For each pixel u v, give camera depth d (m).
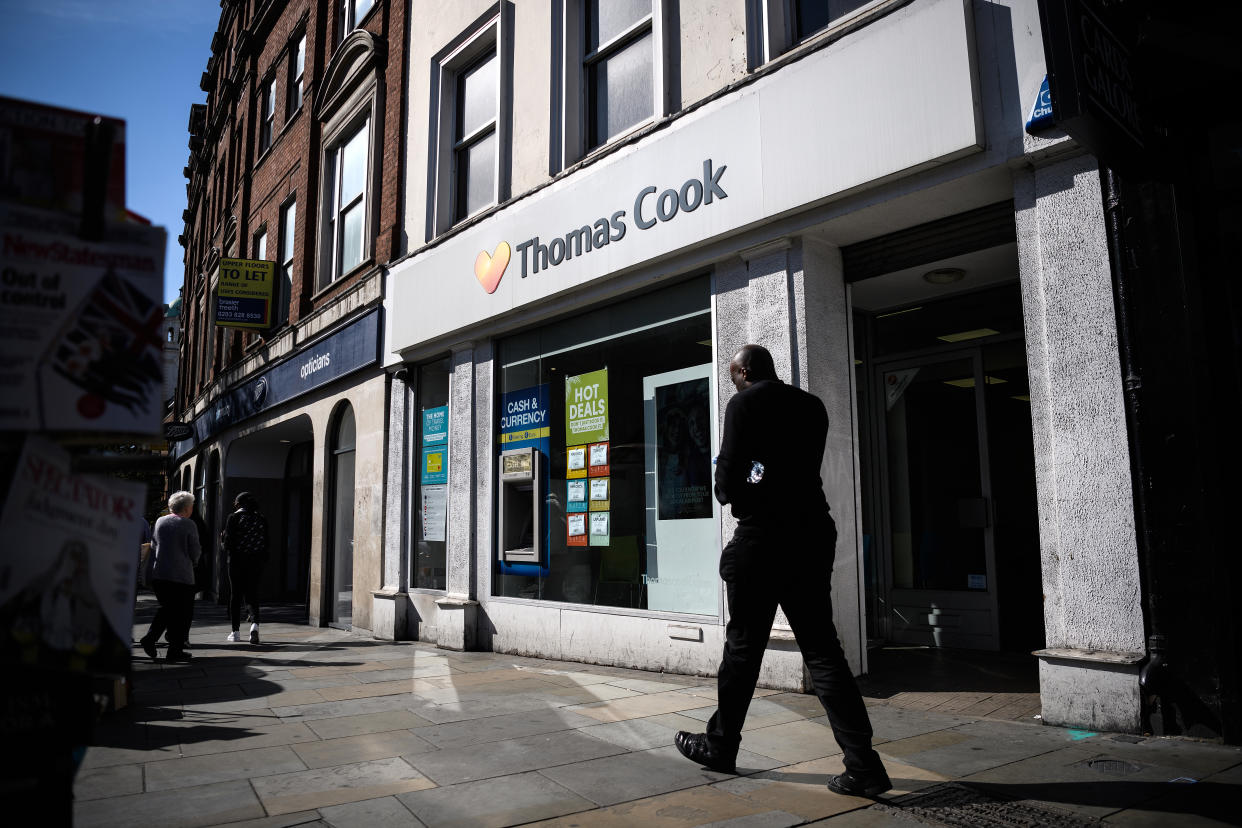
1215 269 3.89
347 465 11.58
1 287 1.61
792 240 5.71
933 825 2.92
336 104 12.81
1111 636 4.04
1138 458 4.01
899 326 7.05
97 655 1.70
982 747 3.85
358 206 12.20
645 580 6.68
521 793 3.41
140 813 3.22
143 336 1.77
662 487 6.61
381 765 3.88
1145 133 4.01
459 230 9.08
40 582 1.62
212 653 8.45
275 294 15.07
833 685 3.30
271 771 3.80
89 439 1.73
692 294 6.57
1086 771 3.40
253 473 17.45
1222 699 3.68
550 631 7.48
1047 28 3.62
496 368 8.70
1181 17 3.96
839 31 5.34
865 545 7.11
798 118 5.51
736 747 3.59
